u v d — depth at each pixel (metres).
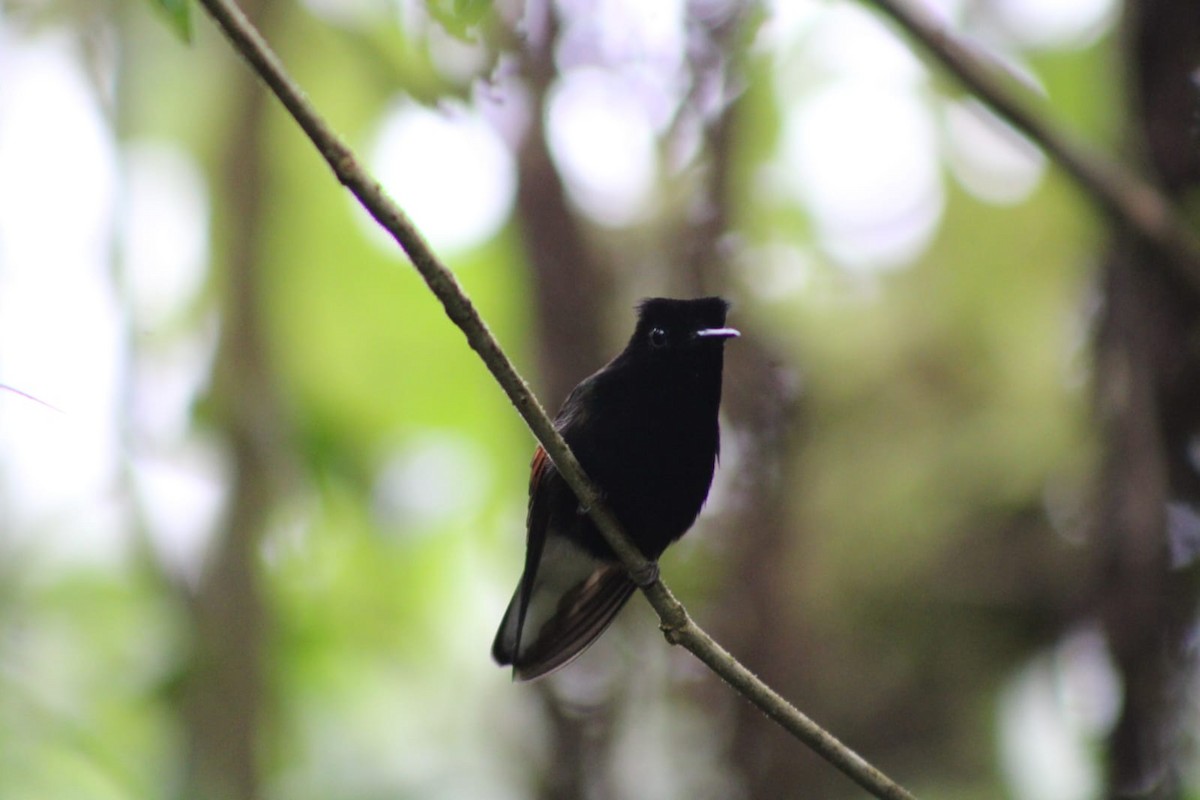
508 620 8.86
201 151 10.41
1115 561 9.42
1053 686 12.27
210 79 10.36
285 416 10.12
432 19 6.82
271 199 10.24
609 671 11.10
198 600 9.73
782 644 11.19
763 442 11.36
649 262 10.69
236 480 9.87
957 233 13.38
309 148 11.18
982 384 13.12
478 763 13.48
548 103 10.00
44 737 10.37
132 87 10.33
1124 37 9.89
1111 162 9.46
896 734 12.17
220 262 10.12
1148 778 9.12
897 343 13.29
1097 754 9.82
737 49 10.04
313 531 12.36
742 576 11.27
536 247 10.30
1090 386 10.41
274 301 10.36
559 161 10.24
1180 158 9.58
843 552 12.55
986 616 12.52
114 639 12.80
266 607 9.80
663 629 6.68
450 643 14.43
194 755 9.50
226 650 9.65
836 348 13.28
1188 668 9.43
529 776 11.24
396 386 12.92
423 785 13.34
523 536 13.92
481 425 13.46
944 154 13.51
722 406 11.35
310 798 13.00
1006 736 12.20
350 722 13.67
